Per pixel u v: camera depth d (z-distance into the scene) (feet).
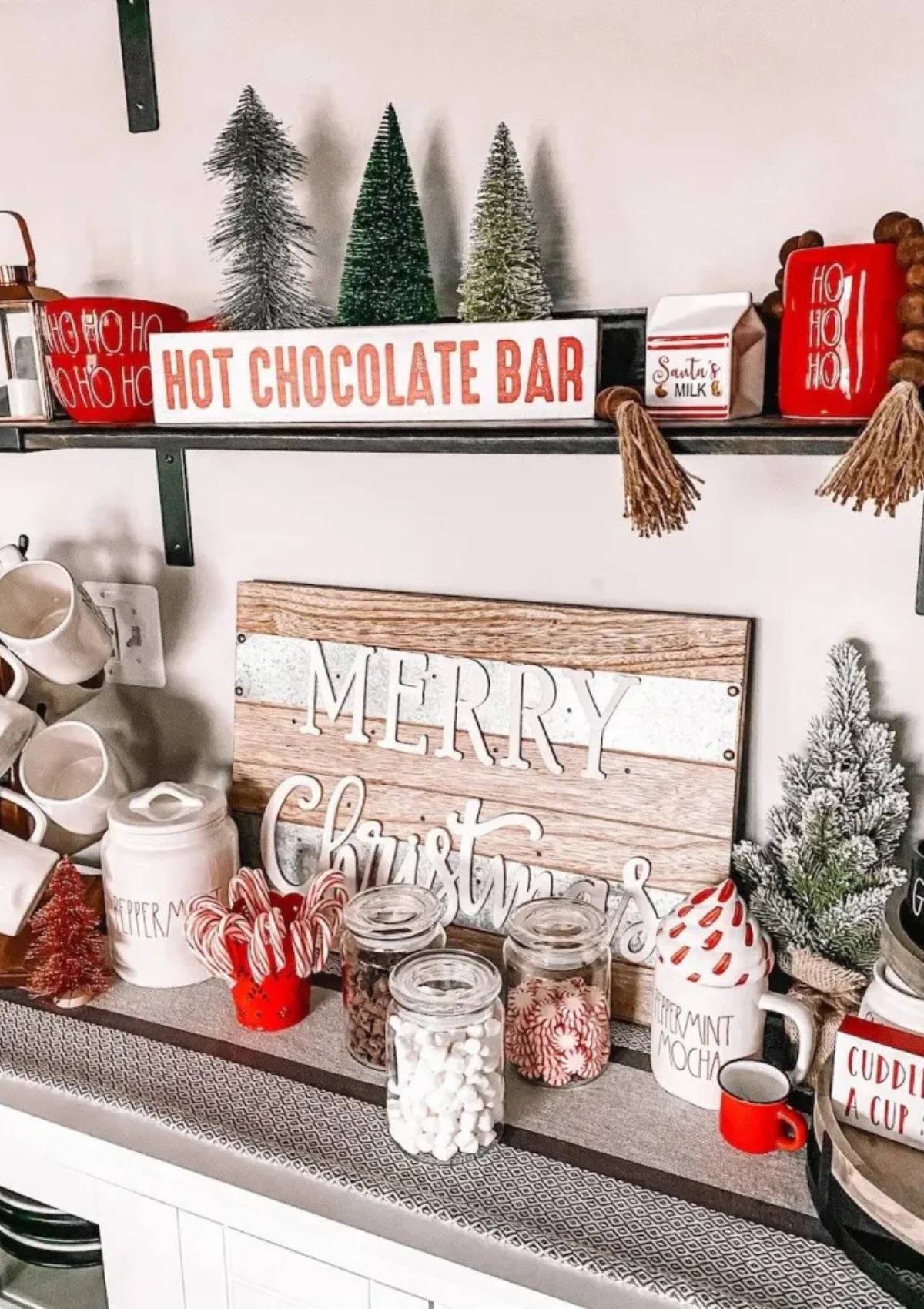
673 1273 2.60
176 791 4.02
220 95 3.86
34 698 4.26
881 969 2.97
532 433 2.98
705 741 3.51
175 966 3.87
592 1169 2.97
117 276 4.20
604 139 3.37
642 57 3.28
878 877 3.30
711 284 3.34
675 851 3.58
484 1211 2.80
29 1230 3.47
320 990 3.89
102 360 3.53
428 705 3.92
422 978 3.14
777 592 3.45
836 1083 2.80
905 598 3.30
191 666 4.46
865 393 2.75
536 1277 2.62
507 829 3.83
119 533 4.47
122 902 3.84
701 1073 3.21
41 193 4.26
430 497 3.87
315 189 3.77
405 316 3.32
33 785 4.15
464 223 3.59
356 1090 3.31
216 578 4.33
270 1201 2.87
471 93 3.50
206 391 3.38
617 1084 3.35
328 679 4.09
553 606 3.70
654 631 3.55
